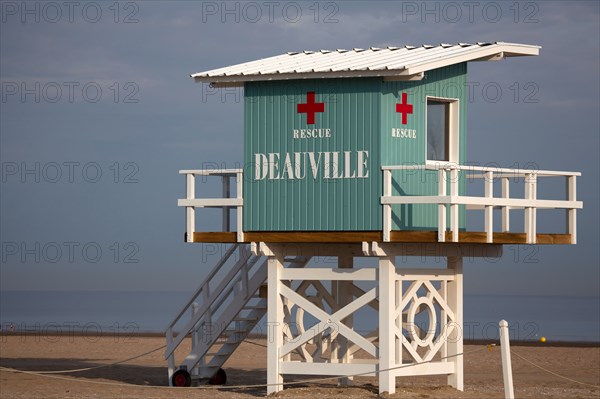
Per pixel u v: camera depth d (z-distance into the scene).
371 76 26.72
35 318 101.19
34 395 29.39
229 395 29.06
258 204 27.92
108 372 36.34
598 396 29.48
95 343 50.31
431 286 28.36
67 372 36.50
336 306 29.48
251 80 27.89
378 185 26.64
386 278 26.98
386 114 26.86
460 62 27.83
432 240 26.02
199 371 31.31
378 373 27.14
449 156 28.50
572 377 36.34
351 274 27.61
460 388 28.89
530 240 27.62
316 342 30.58
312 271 28.08
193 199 28.47
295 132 27.62
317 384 31.42
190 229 28.56
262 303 30.70
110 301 169.88
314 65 27.89
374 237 26.64
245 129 28.17
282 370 28.25
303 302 28.08
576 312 123.12
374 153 26.77
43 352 45.41
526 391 30.38
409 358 34.19
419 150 27.61
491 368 39.12
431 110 28.41
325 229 27.19
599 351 46.69
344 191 27.03
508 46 28.36
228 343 31.03
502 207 27.70
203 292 30.81
